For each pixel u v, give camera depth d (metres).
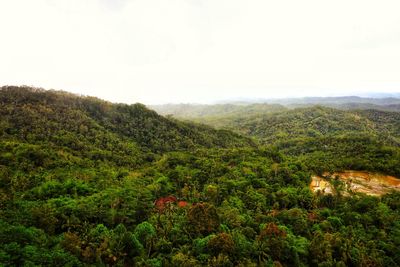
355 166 81.81
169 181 66.25
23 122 82.06
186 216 46.34
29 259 29.62
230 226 46.81
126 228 43.19
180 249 38.81
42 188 49.16
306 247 43.84
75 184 52.81
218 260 35.97
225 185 63.44
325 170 81.50
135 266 35.59
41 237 34.53
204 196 59.03
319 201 63.53
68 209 42.50
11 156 59.81
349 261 43.56
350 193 68.62
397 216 55.72
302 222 50.91
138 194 52.69
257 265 38.66
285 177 72.50
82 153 80.31
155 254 38.00
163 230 42.31
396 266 43.03
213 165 77.25
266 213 55.53
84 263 32.84
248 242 41.59
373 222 54.44
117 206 46.66
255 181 67.94
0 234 31.84
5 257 28.45
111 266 35.28
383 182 75.88
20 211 40.00
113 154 87.88
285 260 41.78
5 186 49.78
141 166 87.44
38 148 67.38
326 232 49.31
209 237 40.19
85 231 39.00
